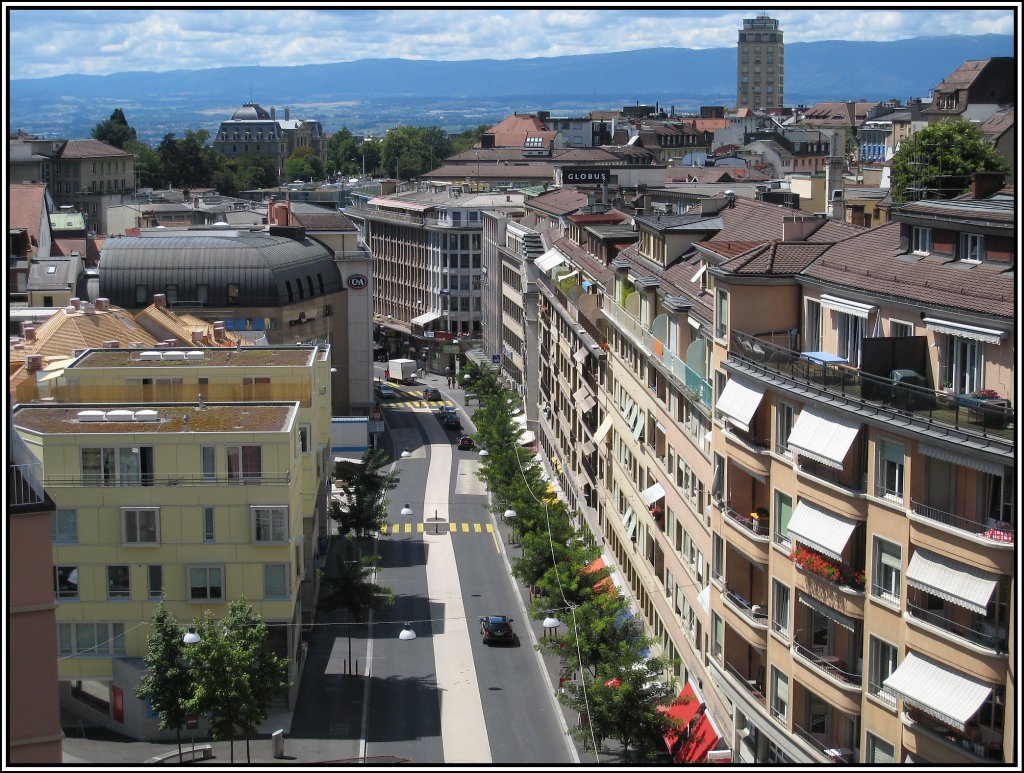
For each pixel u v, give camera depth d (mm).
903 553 48500
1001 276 48750
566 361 134000
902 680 48156
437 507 140625
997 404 45281
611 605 80812
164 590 80688
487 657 95125
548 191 198000
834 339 57125
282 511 80625
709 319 69688
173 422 83000
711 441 66750
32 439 79188
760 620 59750
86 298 166000
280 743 77938
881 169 166375
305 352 107500
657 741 74375
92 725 82062
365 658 94812
